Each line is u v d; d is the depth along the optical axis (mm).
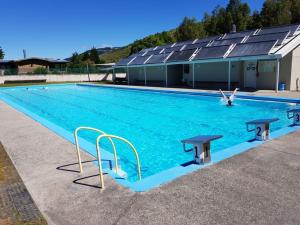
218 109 13914
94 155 5855
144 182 4336
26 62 58156
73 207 3643
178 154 7297
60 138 7289
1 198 3949
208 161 5098
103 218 3369
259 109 13375
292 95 14938
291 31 18703
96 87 30594
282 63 17781
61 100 20516
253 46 18422
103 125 11320
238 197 3742
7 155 5957
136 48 67125
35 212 3543
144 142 8500
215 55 20234
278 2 55188
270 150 5578
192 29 62344
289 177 4305
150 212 3457
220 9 70312
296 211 3367
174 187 4109
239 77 20891
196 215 3350
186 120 11602
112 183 4328
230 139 8492
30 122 9695
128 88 24719
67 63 63719
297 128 7332
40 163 5383
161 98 19500
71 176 4668
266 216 3281
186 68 26312
